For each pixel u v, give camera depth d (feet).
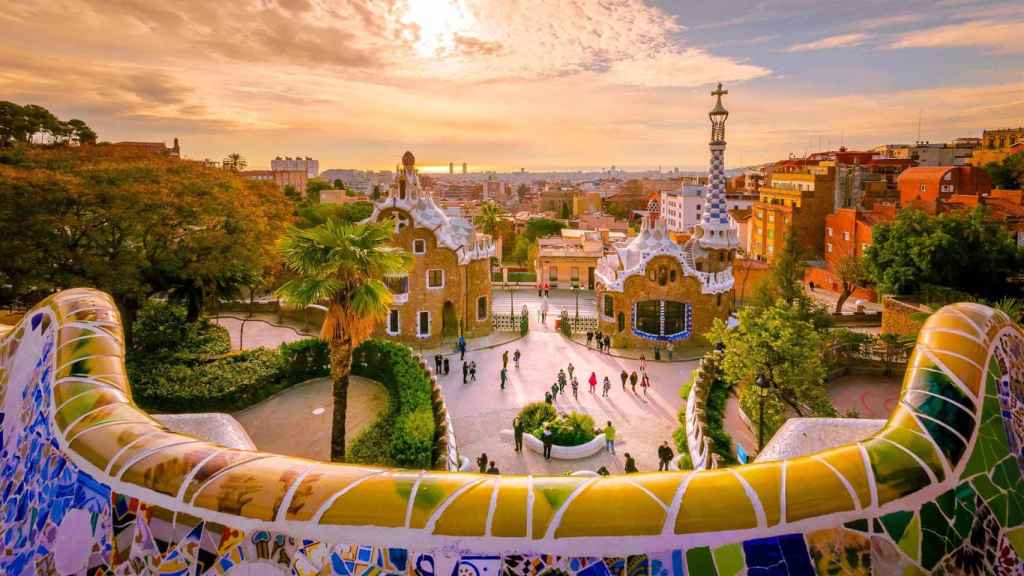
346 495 15.55
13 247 109.60
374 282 83.35
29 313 26.12
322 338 84.07
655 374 149.28
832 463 16.58
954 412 18.60
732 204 437.17
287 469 16.47
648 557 14.61
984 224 187.42
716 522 14.90
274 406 117.19
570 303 236.84
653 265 169.68
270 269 189.16
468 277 179.32
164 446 17.49
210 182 146.30
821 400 95.14
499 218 304.91
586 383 141.59
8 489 20.49
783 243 287.69
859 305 216.54
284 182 633.20
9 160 159.63
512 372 149.48
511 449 106.63
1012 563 17.31
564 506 15.11
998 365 21.36
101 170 128.47
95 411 19.16
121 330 23.57
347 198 544.62
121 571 16.12
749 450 93.97
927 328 22.27
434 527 14.97
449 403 128.06
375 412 114.73
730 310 178.09
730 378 97.50
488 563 14.71
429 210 176.55
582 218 452.76
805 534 15.11
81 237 121.49
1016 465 19.35
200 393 110.01
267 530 15.37
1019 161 299.17
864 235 248.32
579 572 14.57
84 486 17.38
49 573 17.07
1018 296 181.68
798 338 92.32
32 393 22.15
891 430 18.35
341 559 14.94
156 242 138.92
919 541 15.75
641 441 109.60
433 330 172.14
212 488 16.02
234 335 173.37
